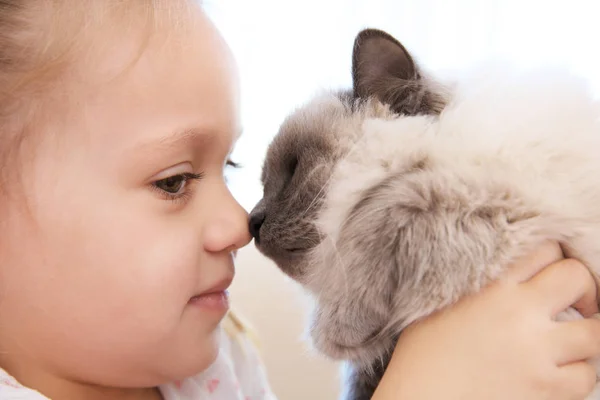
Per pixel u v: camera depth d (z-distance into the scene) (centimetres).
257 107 183
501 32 193
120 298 70
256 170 171
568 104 94
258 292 192
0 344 72
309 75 187
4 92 65
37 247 67
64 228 67
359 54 110
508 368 73
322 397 196
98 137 67
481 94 97
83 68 66
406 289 80
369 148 99
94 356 72
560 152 87
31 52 66
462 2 195
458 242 78
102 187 68
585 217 83
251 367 117
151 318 72
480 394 72
